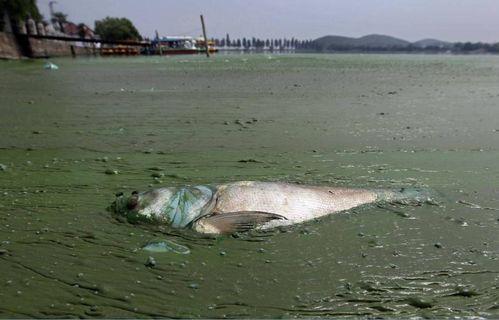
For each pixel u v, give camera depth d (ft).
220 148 26.86
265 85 60.29
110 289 12.16
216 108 40.29
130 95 48.52
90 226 15.92
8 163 23.79
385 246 14.76
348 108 41.14
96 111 38.40
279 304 11.69
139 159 24.63
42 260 13.53
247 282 12.66
